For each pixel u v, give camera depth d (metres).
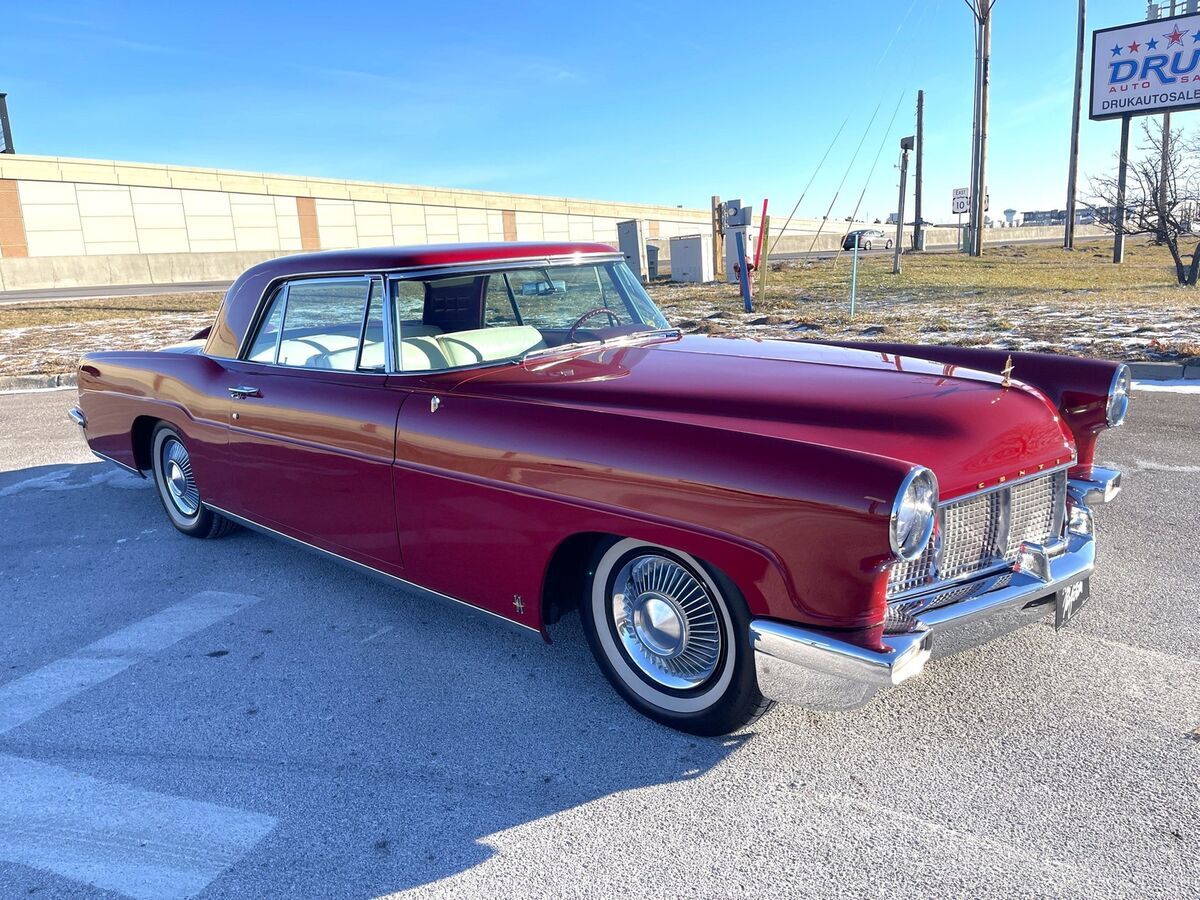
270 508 4.05
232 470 4.21
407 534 3.36
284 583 4.26
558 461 2.81
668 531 2.56
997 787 2.52
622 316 3.98
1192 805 2.41
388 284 3.41
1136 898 2.09
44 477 6.37
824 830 2.38
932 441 2.60
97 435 5.41
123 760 2.85
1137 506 4.73
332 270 3.67
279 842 2.44
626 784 2.62
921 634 2.35
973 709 2.92
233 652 3.56
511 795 2.60
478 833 2.44
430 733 2.93
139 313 18.88
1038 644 3.32
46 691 3.30
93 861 2.39
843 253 32.22
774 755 2.73
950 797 2.49
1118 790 2.48
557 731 2.92
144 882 2.31
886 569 2.28
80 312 19.34
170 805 2.61
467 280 3.58
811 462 2.35
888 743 2.76
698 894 2.17
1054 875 2.17
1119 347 9.21
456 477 3.10
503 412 3.03
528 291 3.75
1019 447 2.77
